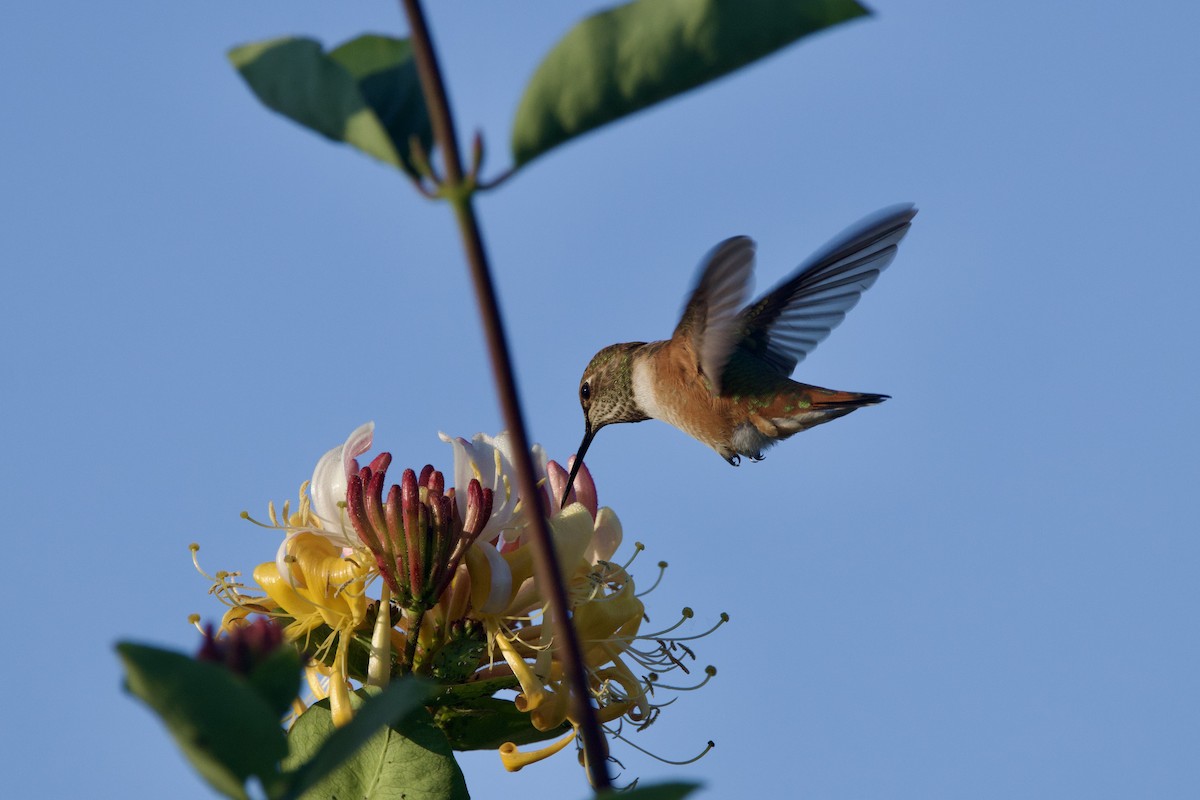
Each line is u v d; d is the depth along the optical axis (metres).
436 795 6.54
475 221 3.81
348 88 4.06
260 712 3.16
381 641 7.20
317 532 7.62
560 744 7.63
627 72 3.98
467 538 7.46
